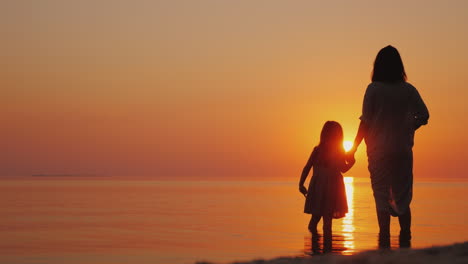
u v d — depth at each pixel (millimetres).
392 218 11039
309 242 7203
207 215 12492
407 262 2598
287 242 7336
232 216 12203
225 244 7297
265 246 6973
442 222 10812
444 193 31016
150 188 39812
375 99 5402
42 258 6355
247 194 27141
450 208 15703
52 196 23766
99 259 6215
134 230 9281
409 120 5418
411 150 5395
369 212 13320
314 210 6750
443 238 7883
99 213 13227
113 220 11211
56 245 7465
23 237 8414
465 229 9359
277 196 24469
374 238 7371
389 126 5363
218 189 38188
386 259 2695
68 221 11078
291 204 17469
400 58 5523
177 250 6812
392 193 5309
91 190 33500
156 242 7645
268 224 10203
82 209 14805
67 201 19328
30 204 17312
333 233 8117
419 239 7746
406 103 5402
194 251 6691
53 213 13266
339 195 6691
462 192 33250
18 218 11828
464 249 2904
